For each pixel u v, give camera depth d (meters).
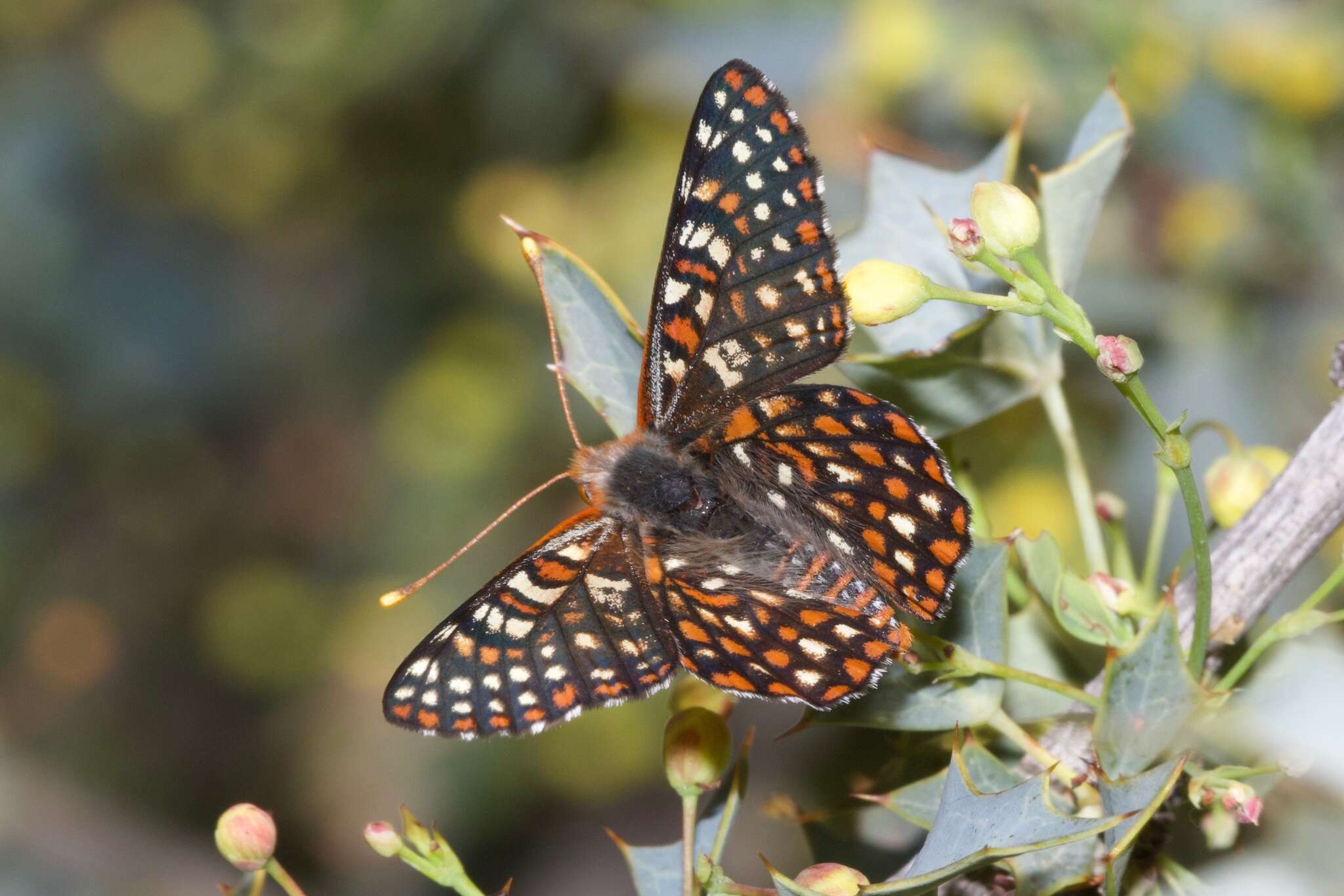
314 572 0.77
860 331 0.40
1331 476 0.38
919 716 0.38
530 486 0.64
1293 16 0.44
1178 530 0.44
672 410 0.40
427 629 0.66
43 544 0.79
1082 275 0.45
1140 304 0.45
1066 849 0.38
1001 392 0.39
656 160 0.54
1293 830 0.38
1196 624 0.38
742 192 0.39
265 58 0.65
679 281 0.39
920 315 0.40
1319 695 0.38
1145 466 0.44
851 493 0.39
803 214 0.39
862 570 0.39
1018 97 0.45
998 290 0.40
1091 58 0.45
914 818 0.38
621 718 0.66
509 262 0.58
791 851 0.60
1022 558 0.39
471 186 0.59
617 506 0.39
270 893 0.57
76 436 0.76
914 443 0.39
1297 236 0.45
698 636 0.39
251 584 0.76
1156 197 0.45
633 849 0.39
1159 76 0.45
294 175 0.68
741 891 0.38
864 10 0.46
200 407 0.75
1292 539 0.38
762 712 0.60
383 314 0.65
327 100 0.60
